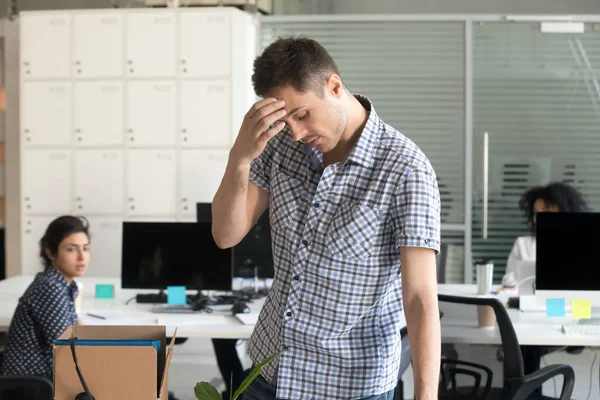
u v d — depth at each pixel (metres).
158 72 6.11
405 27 6.45
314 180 1.84
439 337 1.71
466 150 6.43
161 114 6.12
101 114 6.18
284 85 1.65
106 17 6.13
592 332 3.46
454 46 6.42
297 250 1.82
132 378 1.79
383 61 6.47
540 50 6.39
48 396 2.92
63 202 6.25
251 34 6.35
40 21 6.19
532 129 6.43
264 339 1.93
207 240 4.05
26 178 6.28
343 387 1.82
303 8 7.20
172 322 3.67
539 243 3.76
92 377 1.79
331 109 1.69
